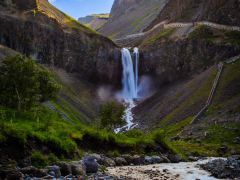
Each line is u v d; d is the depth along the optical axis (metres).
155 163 55.62
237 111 121.69
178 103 154.62
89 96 182.62
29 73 67.44
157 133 66.00
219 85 148.50
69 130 52.75
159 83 198.50
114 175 37.00
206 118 127.50
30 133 37.81
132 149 57.78
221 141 105.00
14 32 180.38
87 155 44.91
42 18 193.00
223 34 194.00
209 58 185.88
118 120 86.12
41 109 75.50
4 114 52.81
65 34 197.88
